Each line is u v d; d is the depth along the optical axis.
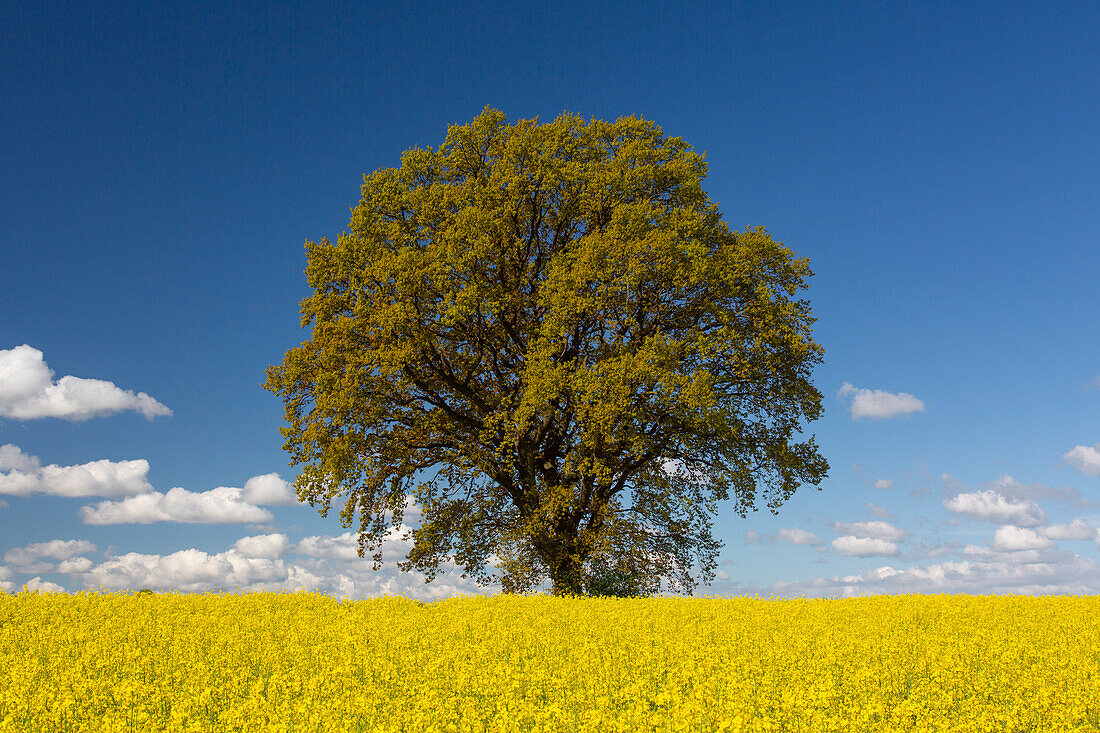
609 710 7.52
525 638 11.18
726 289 21.73
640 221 21.50
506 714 7.02
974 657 9.79
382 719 7.31
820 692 7.36
